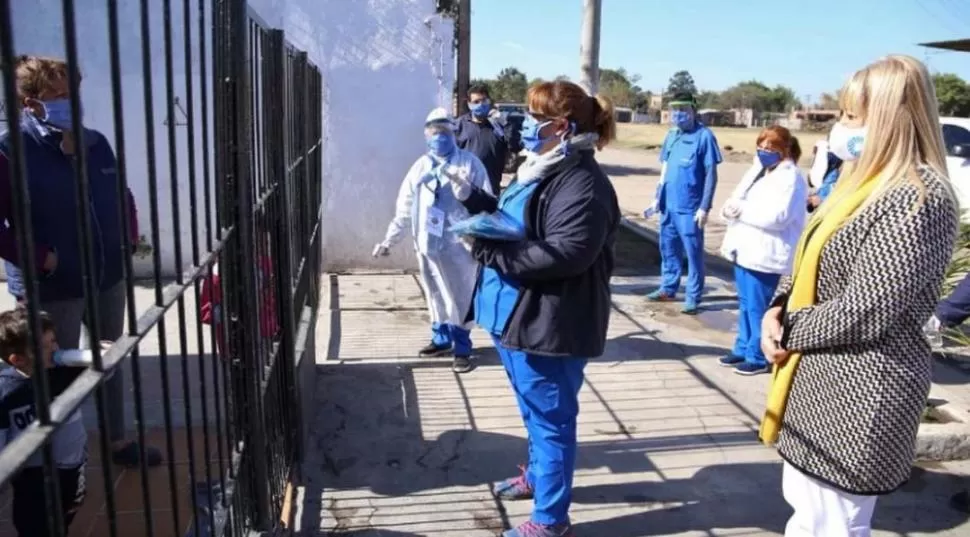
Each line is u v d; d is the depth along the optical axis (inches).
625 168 991.6
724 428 173.6
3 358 92.5
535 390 117.2
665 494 144.2
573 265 106.8
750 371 207.6
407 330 240.2
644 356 222.1
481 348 223.6
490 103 257.3
